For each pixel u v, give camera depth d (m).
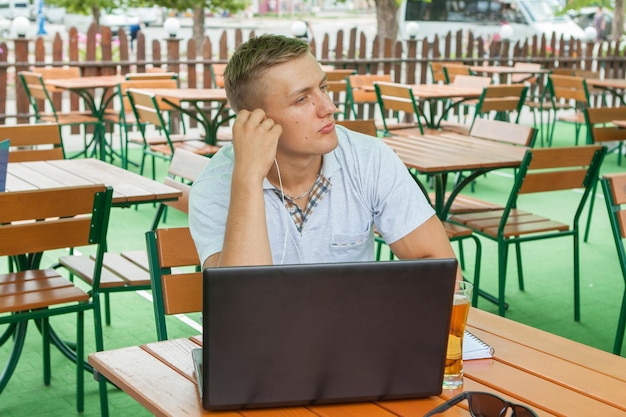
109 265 4.03
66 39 22.59
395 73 12.62
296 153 2.25
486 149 5.24
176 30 11.03
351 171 2.40
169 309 2.77
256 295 1.69
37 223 3.37
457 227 4.78
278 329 1.71
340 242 2.40
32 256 3.97
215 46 22.97
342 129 2.48
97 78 9.50
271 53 2.21
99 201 3.47
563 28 20.17
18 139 5.03
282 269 1.69
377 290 1.73
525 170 4.46
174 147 7.40
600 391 1.89
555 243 6.57
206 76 11.32
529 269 5.89
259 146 2.17
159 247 2.81
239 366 1.72
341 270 1.71
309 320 1.72
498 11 19.72
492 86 7.97
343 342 1.75
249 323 1.70
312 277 1.70
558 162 4.55
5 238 3.31
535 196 8.22
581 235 6.83
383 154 2.45
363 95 9.26
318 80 2.23
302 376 1.75
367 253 2.46
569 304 5.20
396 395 1.81
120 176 4.41
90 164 4.75
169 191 4.06
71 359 4.08
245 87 2.23
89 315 4.85
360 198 2.40
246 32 25.23
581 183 4.71
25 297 3.52
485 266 5.93
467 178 4.82
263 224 2.14
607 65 14.73
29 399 3.82
